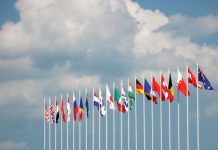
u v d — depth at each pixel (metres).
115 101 100.56
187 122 84.25
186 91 84.50
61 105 112.12
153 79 91.31
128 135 97.25
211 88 82.12
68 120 111.12
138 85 94.38
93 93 104.50
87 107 106.44
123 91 96.62
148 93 92.81
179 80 85.06
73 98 110.62
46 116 118.12
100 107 102.56
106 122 103.12
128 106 96.62
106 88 100.75
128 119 96.88
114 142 101.00
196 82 82.94
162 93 89.56
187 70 83.75
